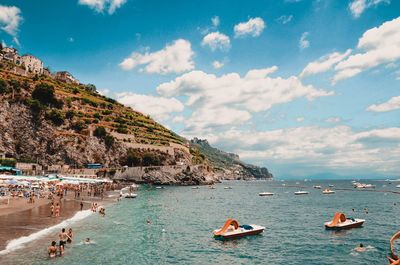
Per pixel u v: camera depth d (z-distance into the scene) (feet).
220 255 110.63
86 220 166.20
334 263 103.40
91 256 100.68
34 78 623.77
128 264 95.86
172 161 616.80
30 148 485.97
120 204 257.55
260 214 226.17
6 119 476.95
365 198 396.98
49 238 116.98
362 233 150.71
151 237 134.21
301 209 262.88
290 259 107.45
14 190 263.49
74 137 524.52
